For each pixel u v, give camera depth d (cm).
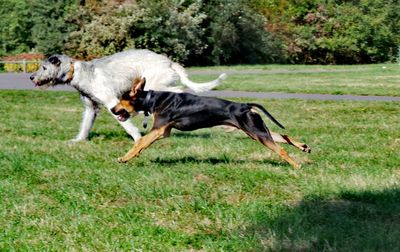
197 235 602
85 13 4544
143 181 805
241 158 974
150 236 600
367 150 1061
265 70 4162
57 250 566
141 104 886
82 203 709
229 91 2403
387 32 5572
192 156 984
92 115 1182
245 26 5128
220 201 717
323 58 5612
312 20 5541
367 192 739
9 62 4375
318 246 559
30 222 643
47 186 792
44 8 4656
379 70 3988
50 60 1093
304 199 721
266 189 768
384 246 555
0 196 742
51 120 1525
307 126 1411
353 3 5638
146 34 4441
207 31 4909
